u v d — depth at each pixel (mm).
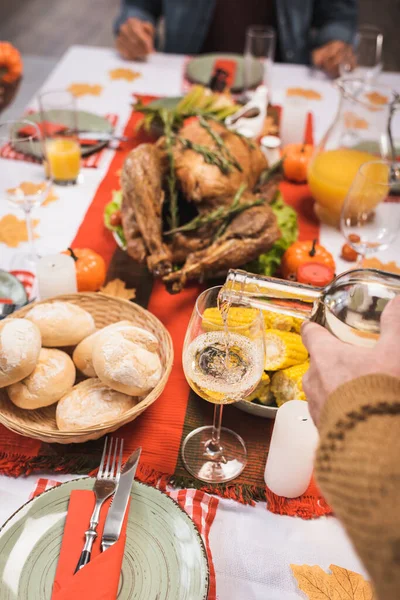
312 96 2203
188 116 1651
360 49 2244
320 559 805
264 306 769
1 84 2287
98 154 1793
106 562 688
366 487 424
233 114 1843
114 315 1099
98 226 1505
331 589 749
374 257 1451
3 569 716
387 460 426
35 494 852
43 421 937
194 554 737
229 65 2199
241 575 783
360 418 458
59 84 2184
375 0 5754
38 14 5078
